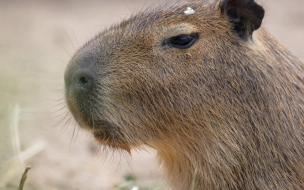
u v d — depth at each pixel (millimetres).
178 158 11984
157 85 11289
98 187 16094
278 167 11469
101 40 11531
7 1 39938
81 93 11148
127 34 11492
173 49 11312
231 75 11367
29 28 32469
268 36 12055
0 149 16594
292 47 28625
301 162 11547
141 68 11242
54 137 19328
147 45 11344
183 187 12195
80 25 33344
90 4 38969
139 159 18562
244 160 11523
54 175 16500
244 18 11422
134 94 11250
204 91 11359
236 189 11680
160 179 14336
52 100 21062
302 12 35875
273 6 37250
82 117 11297
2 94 19922
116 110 11219
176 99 11344
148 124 11438
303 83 12094
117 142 11570
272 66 11609
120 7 37406
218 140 11508
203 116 11422
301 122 11711
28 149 15820
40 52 27047
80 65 11227
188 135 11547
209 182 11789
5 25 33062
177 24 11359
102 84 11117
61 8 38094
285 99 11586
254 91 11391
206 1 11914
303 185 11539
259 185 11523
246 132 11445
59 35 30984
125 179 15516
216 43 11398
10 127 15820
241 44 11461
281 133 11461
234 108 11414
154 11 11805
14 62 24672
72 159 17953
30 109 19109
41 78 22938
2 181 14609
